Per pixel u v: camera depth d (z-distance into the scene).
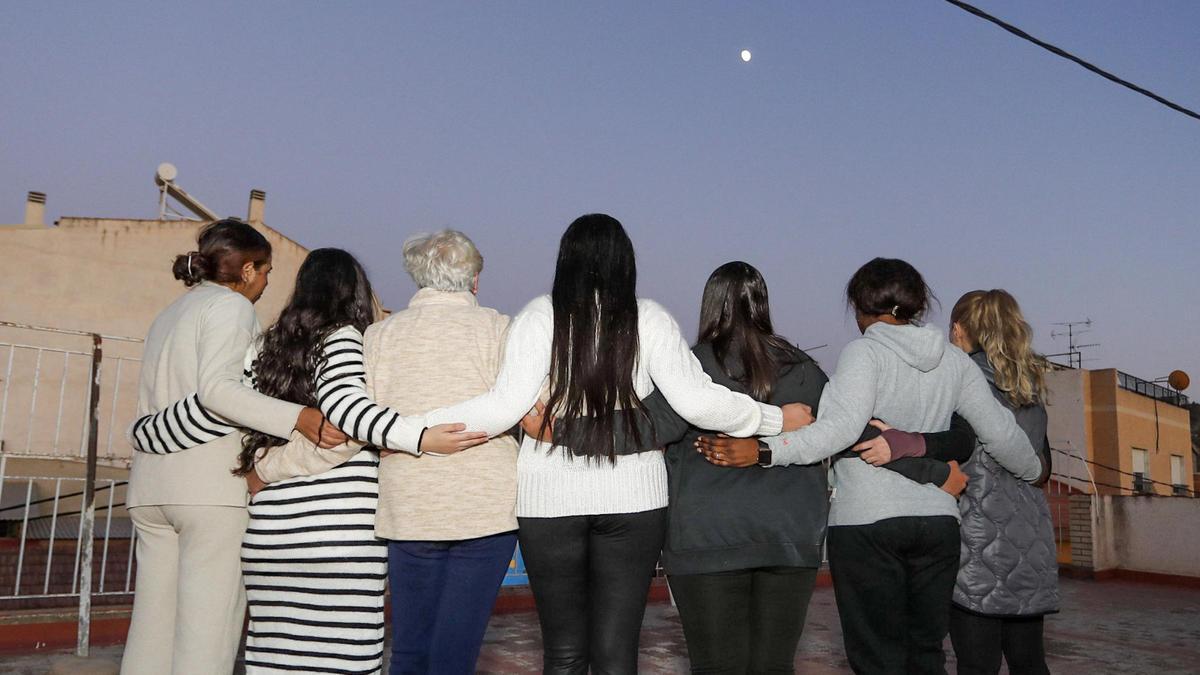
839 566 2.85
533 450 2.53
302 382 2.69
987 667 3.03
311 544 2.59
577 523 2.46
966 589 3.02
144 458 2.86
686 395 2.46
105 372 17.08
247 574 2.67
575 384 2.44
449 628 2.57
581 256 2.50
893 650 2.76
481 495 2.55
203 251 3.06
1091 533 12.94
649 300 2.59
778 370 2.73
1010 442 2.96
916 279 2.96
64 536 10.54
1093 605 9.65
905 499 2.75
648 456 2.53
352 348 2.69
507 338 2.55
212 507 2.73
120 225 18.83
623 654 2.46
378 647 2.66
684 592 2.61
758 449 2.57
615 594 2.47
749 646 2.66
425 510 2.52
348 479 2.66
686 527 2.61
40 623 5.62
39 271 17.91
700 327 2.79
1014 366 3.19
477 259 2.88
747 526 2.58
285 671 2.56
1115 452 23.75
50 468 12.48
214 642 2.73
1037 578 3.04
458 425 2.47
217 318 2.81
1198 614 8.86
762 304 2.76
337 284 2.81
